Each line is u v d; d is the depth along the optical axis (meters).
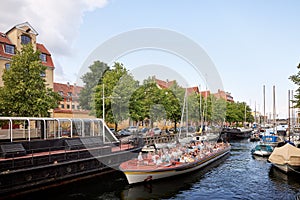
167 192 15.41
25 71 23.17
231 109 63.72
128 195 14.68
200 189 16.19
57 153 15.74
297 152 20.17
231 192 15.66
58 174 15.27
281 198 14.62
